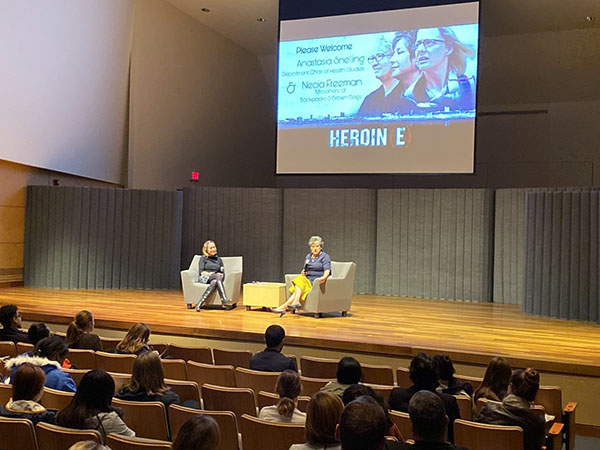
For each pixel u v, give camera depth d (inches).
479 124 548.7
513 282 397.7
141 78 466.9
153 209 432.8
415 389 145.8
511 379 146.3
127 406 133.6
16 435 114.3
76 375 167.2
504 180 543.2
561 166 526.9
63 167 423.8
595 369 209.8
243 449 126.0
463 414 152.3
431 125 417.1
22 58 368.8
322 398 102.0
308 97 447.5
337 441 101.3
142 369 142.6
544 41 479.5
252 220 454.3
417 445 96.6
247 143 589.3
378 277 430.6
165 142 495.2
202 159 533.0
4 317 217.0
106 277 423.2
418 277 419.8
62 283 417.4
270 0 466.0
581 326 301.3
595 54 477.4
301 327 278.2
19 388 125.3
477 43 406.9
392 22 427.5
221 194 459.5
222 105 550.0
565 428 172.9
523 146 537.3
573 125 522.0
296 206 447.2
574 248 323.6
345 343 247.0
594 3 423.2
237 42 553.0
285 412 131.0
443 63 414.6
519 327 293.3
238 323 286.0
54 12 379.2
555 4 431.5
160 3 465.4
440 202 415.2
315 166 445.4
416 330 277.3
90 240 419.8
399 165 424.8
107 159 455.5
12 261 412.8
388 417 127.8
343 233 437.7
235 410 151.9
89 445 79.0
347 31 438.6
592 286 317.1
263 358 185.5
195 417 85.5
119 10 430.3
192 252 464.4
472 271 407.2
